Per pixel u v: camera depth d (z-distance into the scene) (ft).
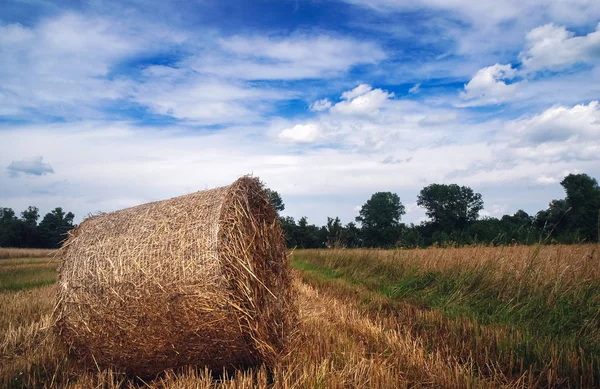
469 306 27.50
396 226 220.84
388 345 19.72
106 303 17.93
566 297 23.48
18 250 146.92
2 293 40.93
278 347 18.94
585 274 24.68
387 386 14.94
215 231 17.35
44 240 230.48
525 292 26.00
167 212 19.25
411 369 17.06
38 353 20.12
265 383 15.33
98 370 18.65
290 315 21.94
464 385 15.33
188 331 17.17
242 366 18.21
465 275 31.24
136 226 19.12
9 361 19.71
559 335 20.74
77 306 18.48
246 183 20.53
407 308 29.14
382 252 52.01
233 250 17.34
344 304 30.53
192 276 16.94
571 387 15.39
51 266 78.84
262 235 21.22
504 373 16.84
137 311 17.51
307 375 15.66
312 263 66.69
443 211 222.07
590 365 16.37
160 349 17.72
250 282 17.88
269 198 22.65
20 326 24.48
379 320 25.52
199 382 15.93
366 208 225.97
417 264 39.63
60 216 234.38
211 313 16.84
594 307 21.80
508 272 28.48
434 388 15.48
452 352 19.25
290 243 169.48
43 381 17.42
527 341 18.79
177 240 17.72
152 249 17.85
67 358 19.34
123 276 17.78
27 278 57.36
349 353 18.13
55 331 19.06
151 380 18.69
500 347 18.95
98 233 19.62
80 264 18.84
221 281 16.79
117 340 18.03
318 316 26.37
